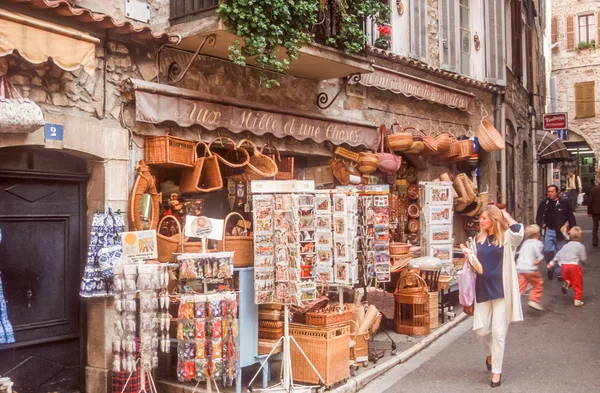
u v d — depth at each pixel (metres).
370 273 7.66
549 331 8.56
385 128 10.73
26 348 6.02
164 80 7.26
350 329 7.08
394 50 11.75
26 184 6.06
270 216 6.20
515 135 17.98
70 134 6.06
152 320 5.60
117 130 6.59
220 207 8.32
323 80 9.74
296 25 7.43
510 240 6.43
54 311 6.27
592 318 9.27
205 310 5.68
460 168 13.80
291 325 6.50
